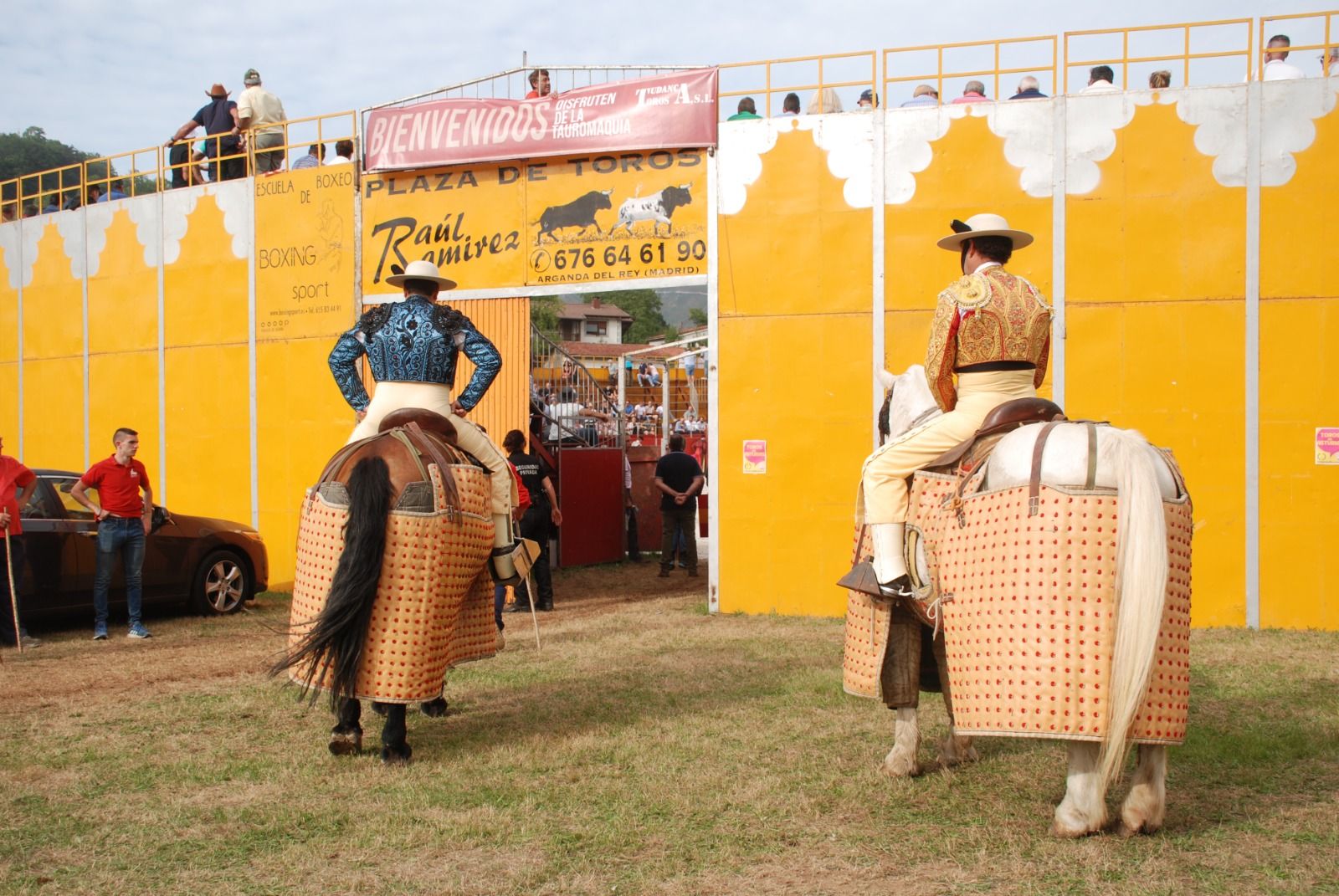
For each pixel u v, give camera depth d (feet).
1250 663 26.94
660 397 104.06
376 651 17.83
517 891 13.48
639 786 17.60
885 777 17.94
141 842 15.30
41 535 33.32
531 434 51.24
